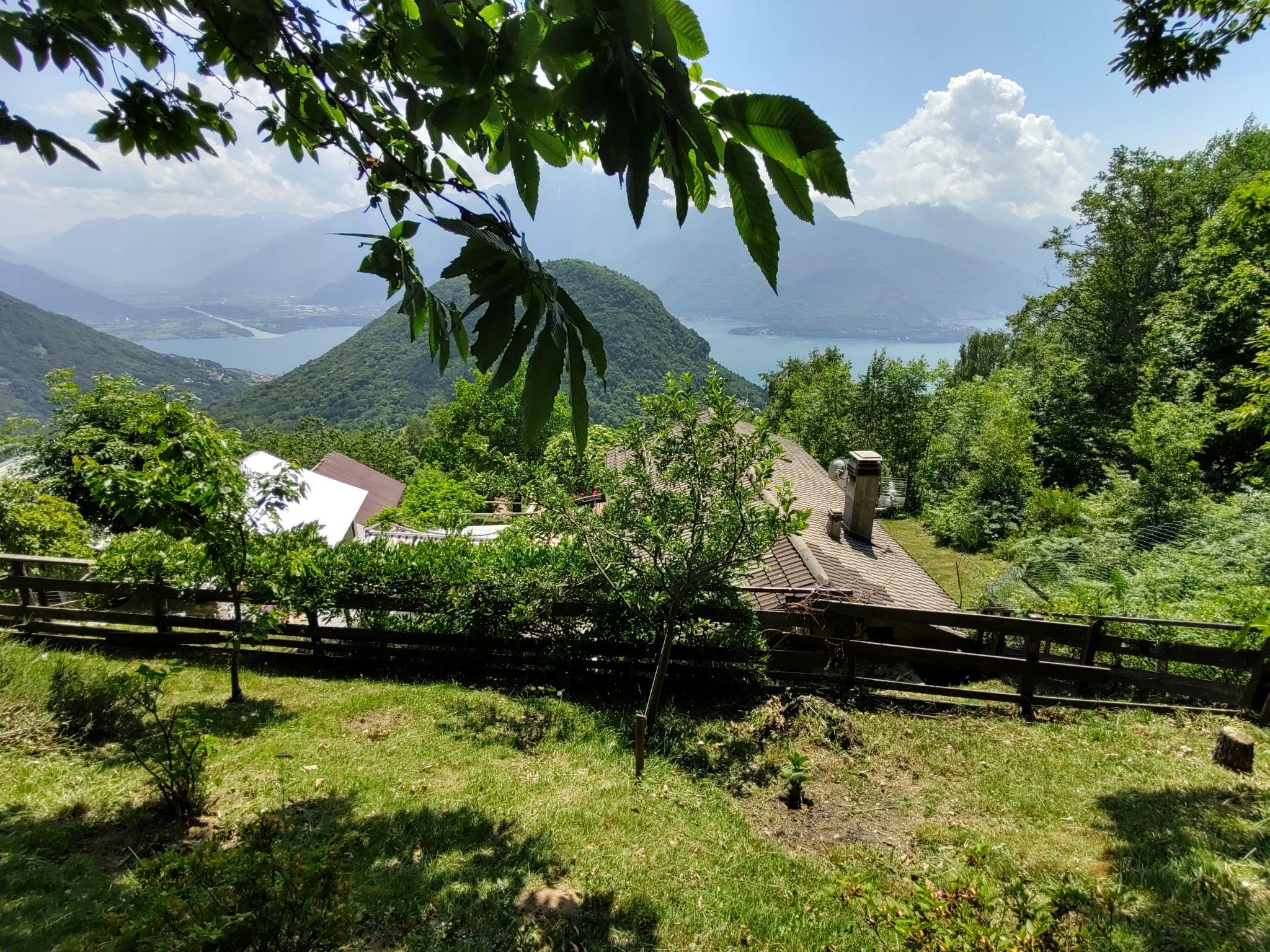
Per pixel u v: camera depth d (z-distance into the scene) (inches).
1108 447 897.5
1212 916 141.6
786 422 1418.6
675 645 294.2
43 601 310.0
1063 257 1047.0
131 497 206.4
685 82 36.7
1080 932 122.4
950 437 1092.5
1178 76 196.2
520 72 49.3
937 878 160.7
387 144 81.4
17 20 68.6
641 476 254.5
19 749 181.6
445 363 73.5
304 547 249.4
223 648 316.2
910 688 290.0
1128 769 231.6
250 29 70.9
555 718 260.8
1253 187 303.4
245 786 180.4
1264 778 222.1
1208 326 728.3
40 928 111.0
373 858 151.5
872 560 442.6
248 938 92.0
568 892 147.6
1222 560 424.8
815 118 34.4
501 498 337.4
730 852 177.9
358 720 245.3
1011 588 507.5
